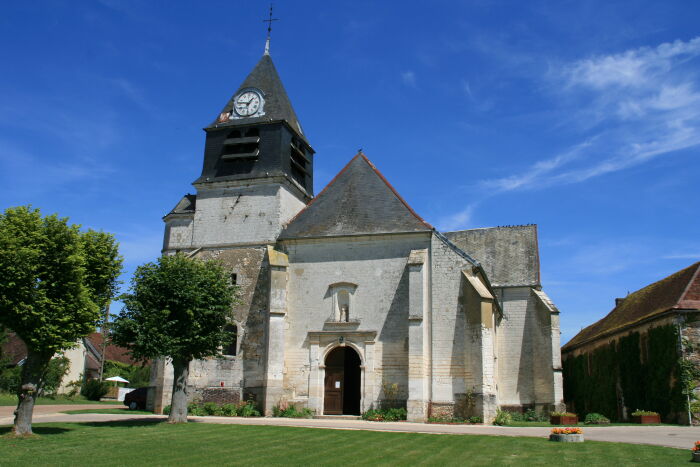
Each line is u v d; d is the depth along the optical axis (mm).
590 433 20984
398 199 29969
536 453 15523
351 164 32188
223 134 32969
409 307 26938
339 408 27766
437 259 28062
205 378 28719
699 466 13703
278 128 32125
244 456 14742
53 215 18234
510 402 35312
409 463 13898
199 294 22156
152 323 21391
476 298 26562
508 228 40562
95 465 13438
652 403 28484
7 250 16812
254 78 33938
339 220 30000
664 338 27484
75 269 17812
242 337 29016
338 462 13992
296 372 28344
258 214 31031
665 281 35375
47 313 17234
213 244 31203
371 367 27469
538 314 36062
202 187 32250
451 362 26672
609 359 34906
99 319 19047
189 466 13383
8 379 40812
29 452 15008
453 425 24172
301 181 34625
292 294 29359
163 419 23438
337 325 28344
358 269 28875
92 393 46719
